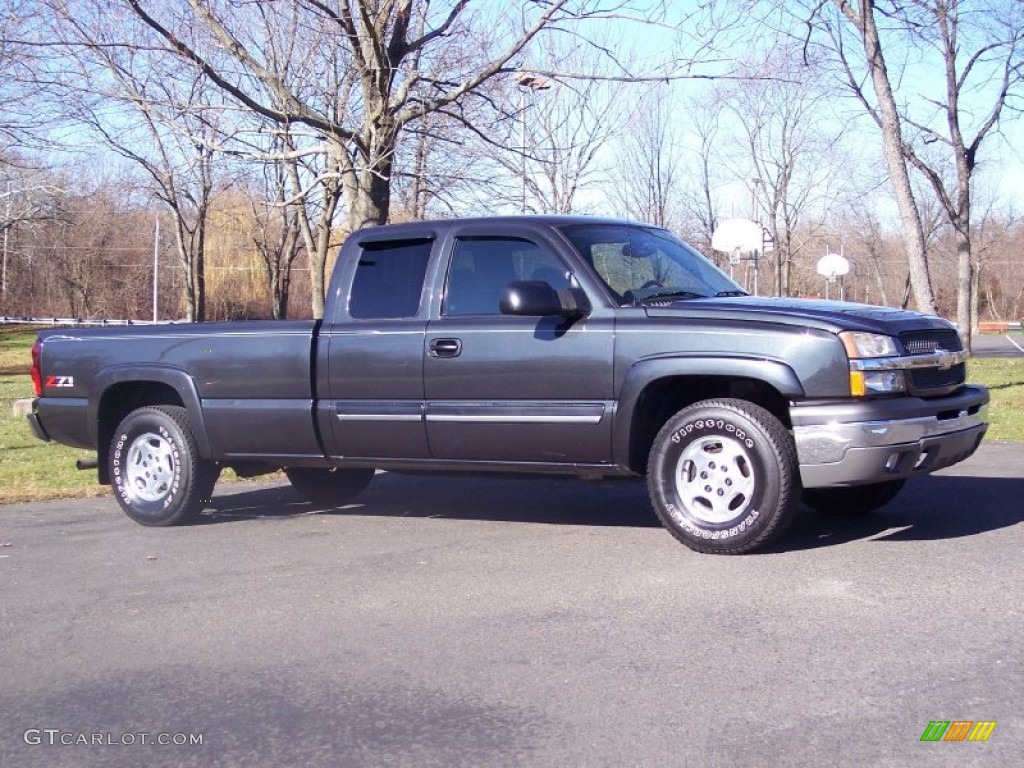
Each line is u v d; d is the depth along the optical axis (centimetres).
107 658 483
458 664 453
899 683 408
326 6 1171
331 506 835
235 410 734
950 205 2645
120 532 757
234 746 385
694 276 693
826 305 618
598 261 649
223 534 738
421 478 959
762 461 577
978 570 554
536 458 645
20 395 2045
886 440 560
